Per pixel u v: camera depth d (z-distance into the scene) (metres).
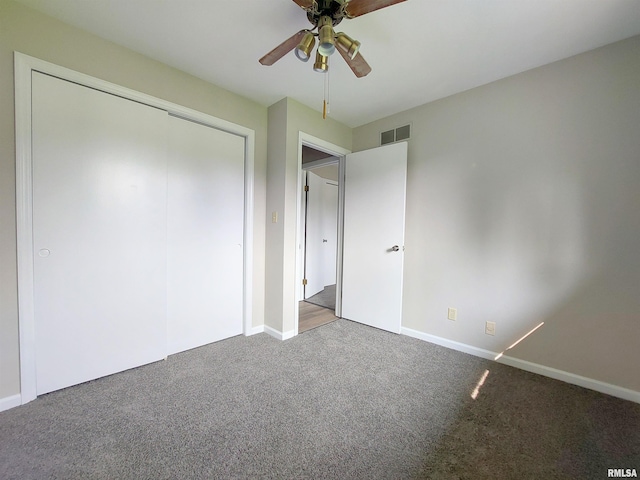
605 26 1.64
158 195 2.12
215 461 1.25
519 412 1.62
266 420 1.52
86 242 1.81
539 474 1.20
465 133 2.42
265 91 2.50
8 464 1.21
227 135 2.57
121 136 1.93
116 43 1.88
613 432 1.46
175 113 2.20
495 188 2.27
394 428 1.48
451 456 1.29
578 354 1.92
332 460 1.26
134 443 1.34
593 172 1.86
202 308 2.47
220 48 1.93
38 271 1.65
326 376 2.00
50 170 1.67
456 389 1.85
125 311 2.00
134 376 1.95
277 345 2.52
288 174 2.65
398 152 2.79
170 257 2.26
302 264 4.18
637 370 1.73
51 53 1.64
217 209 2.53
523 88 2.13
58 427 1.44
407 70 2.12
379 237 2.95
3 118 1.52
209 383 1.88
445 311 2.55
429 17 1.59
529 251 2.12
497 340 2.27
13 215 1.56
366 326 3.05
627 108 1.75
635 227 1.73
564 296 1.98
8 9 1.52
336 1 1.28
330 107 2.78
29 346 1.63
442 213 2.57
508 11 1.54
